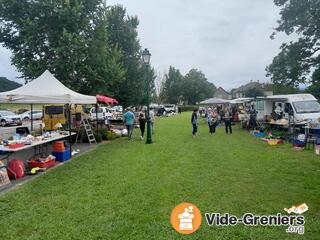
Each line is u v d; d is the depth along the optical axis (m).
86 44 21.16
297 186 7.73
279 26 36.56
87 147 16.08
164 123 34.78
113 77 22.98
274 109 24.88
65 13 19.89
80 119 20.45
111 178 8.92
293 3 34.66
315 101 20.52
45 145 14.13
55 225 5.59
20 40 21.64
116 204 6.62
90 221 5.73
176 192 7.38
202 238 5.00
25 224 5.68
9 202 6.94
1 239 5.11
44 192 7.67
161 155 12.74
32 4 20.59
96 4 21.80
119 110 41.84
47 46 21.42
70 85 21.03
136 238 5.04
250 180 8.39
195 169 9.87
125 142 17.92
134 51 33.41
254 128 23.75
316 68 35.38
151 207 6.39
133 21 33.94
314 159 11.28
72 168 10.57
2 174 8.48
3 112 36.62
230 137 19.61
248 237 5.00
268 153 12.81
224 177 8.77
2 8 20.97
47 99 12.05
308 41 35.62
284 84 37.47
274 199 6.77
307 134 14.27
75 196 7.27
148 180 8.57
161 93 84.69
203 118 44.78
